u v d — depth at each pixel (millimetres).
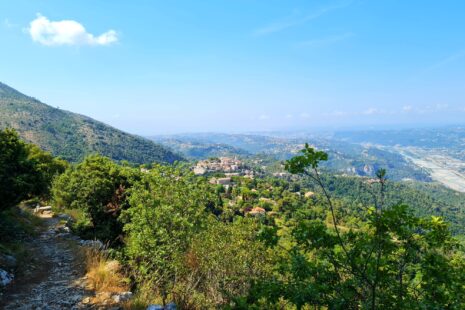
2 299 8438
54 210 25219
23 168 14484
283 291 4992
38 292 9031
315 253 5312
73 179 23484
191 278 9398
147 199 11445
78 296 8781
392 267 4891
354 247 4828
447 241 5090
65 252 13141
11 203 13953
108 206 21984
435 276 4621
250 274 10633
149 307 7879
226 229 12898
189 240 10828
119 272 10742
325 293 4727
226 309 5340
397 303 4469
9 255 11258
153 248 9969
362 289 4746
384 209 4211
